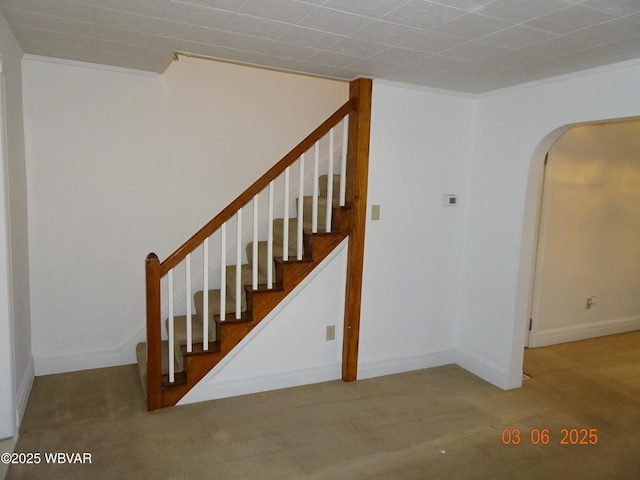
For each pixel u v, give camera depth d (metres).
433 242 3.49
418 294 3.50
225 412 2.77
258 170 3.69
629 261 4.61
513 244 3.19
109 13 2.06
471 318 3.56
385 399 3.04
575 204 4.14
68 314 3.21
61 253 3.13
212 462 2.28
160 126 3.31
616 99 2.52
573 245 4.21
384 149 3.18
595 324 4.50
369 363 3.37
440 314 3.62
